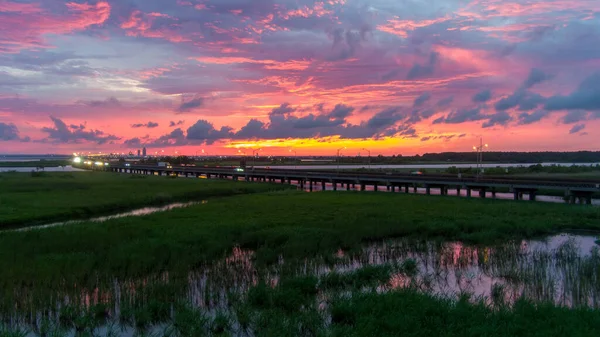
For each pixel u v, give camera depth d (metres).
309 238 28.48
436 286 19.67
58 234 30.12
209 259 24.17
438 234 32.34
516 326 13.43
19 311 15.97
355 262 24.05
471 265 23.48
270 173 98.06
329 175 79.25
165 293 17.47
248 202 52.06
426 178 64.88
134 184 85.19
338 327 13.88
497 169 121.88
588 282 19.34
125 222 36.12
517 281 20.08
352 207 46.41
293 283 18.56
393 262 23.75
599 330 13.09
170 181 96.06
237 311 15.62
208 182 93.62
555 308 14.99
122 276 20.31
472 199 54.84
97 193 65.69
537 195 64.19
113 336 14.22
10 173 130.00
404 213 41.41
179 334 14.21
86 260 22.38
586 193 48.19
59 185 80.12
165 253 24.00
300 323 14.73
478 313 14.64
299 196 60.44
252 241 28.48
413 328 13.69
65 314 15.38
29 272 20.06
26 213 44.75
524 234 32.84
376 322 14.02
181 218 38.56
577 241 30.61
